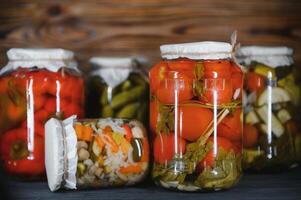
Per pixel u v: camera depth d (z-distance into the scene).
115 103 0.98
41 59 0.86
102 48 1.10
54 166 0.75
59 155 0.75
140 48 1.11
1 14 1.07
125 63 1.00
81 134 0.76
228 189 0.78
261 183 0.83
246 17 1.11
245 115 0.91
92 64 1.02
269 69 0.90
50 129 0.77
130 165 0.77
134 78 1.00
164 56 0.79
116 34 1.10
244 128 0.91
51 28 1.09
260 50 0.91
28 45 1.08
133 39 1.10
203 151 0.75
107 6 1.10
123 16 1.10
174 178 0.76
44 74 0.85
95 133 0.76
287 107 0.90
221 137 0.76
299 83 0.94
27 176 0.84
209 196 0.74
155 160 0.79
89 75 1.02
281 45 1.11
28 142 0.84
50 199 0.73
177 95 0.76
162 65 0.78
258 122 0.90
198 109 0.75
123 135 0.77
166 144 0.77
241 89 0.79
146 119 1.00
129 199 0.73
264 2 1.11
